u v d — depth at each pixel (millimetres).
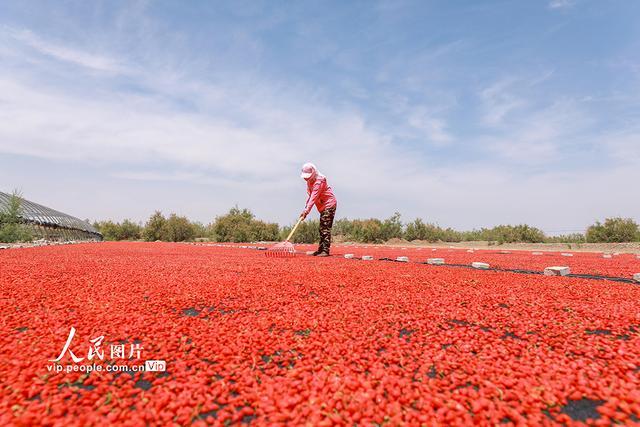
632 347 2922
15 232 16500
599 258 11016
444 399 2117
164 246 17125
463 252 14586
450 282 5816
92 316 3670
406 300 4527
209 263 8422
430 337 3199
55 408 1947
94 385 2299
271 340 3066
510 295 4832
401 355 2771
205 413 2021
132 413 1938
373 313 3936
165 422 1882
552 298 4668
